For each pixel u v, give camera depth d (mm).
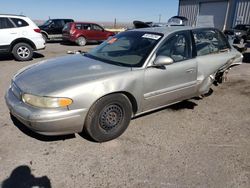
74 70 3205
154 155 2953
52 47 14023
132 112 3473
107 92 2945
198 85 4168
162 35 3705
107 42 4277
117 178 2537
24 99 2852
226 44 4930
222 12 22031
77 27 15133
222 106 4645
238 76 6973
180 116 4105
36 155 2865
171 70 3623
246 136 3498
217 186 2457
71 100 2725
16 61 8922
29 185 2402
